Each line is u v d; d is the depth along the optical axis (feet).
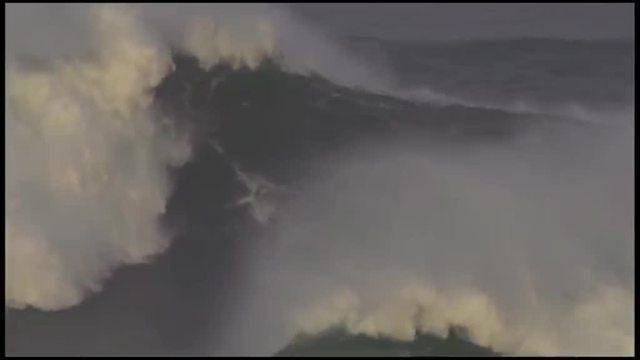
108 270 357.00
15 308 343.46
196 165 388.57
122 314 341.00
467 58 535.19
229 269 354.13
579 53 544.62
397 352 317.42
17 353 325.42
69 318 340.59
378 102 435.94
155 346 330.34
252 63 423.64
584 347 323.16
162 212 374.43
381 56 514.68
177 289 348.79
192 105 402.31
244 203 375.86
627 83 509.76
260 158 394.32
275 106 414.41
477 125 429.38
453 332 323.78
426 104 440.86
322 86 434.30
